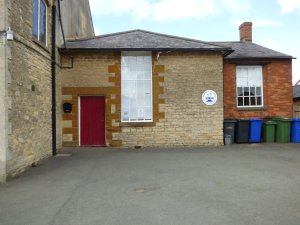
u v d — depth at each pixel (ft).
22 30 28.73
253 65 53.62
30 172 28.60
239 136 49.21
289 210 17.95
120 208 18.51
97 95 45.47
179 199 20.16
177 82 46.03
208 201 19.71
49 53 38.04
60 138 43.88
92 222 16.42
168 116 45.83
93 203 19.52
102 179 25.85
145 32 52.21
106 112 45.34
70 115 44.96
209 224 15.97
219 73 46.57
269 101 53.42
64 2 47.19
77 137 45.01
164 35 51.13
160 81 45.85
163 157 36.45
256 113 53.01
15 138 26.96
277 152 39.93
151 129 45.60
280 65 53.93
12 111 26.27
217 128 46.44
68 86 44.86
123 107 46.09
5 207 19.01
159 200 19.98
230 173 27.73
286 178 25.81
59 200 20.22
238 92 53.52
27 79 30.04
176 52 45.98
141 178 26.07
